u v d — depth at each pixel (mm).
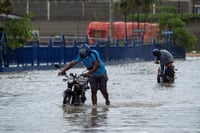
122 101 29188
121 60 76250
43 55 61031
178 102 28656
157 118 22984
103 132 19641
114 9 94188
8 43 57500
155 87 37688
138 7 94438
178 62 78875
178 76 48625
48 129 20344
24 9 120312
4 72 55031
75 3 121250
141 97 31188
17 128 20609
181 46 96500
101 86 27406
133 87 37656
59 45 65688
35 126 21062
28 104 28141
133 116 23609
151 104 27828
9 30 60062
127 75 49875
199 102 28641
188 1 127812
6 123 21844
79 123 21750
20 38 60062
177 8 125562
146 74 51312
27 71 57312
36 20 119562
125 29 91188
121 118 23047
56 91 34938
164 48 91812
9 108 26594
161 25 98812
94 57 27094
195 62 78938
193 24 121562
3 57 56156
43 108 26531
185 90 35344
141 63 77125
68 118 23156
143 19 109438
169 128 20422
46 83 41062
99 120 22500
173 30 97062
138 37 90625
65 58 64625
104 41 78375
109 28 95750
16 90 35719
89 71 27266
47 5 120500
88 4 121625
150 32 98438
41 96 31969
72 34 119625
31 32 61594
